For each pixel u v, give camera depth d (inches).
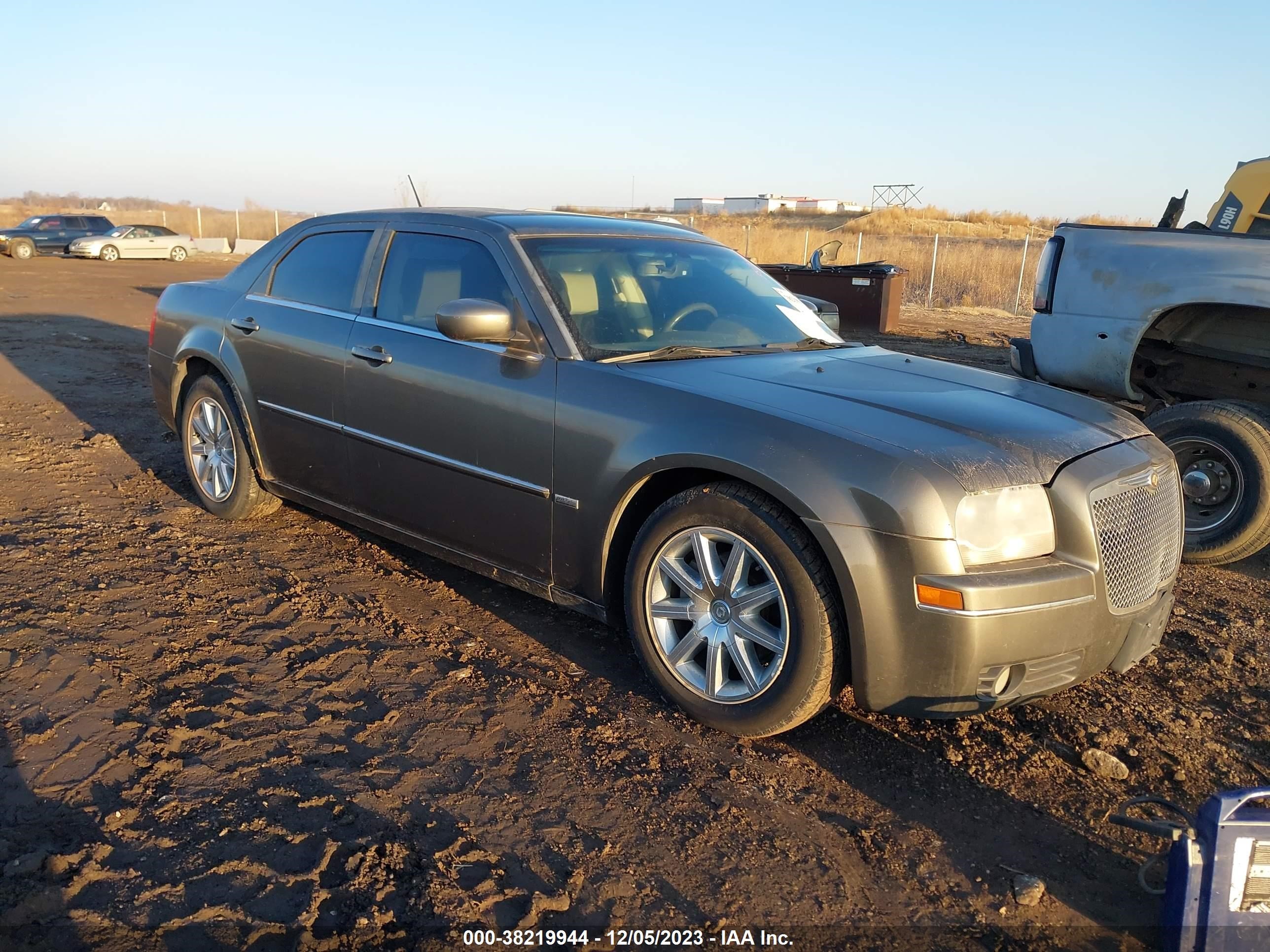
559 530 138.2
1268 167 246.1
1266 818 85.0
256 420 190.1
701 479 128.6
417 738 123.0
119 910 90.1
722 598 123.3
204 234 1915.6
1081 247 224.4
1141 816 113.3
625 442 127.9
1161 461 129.6
